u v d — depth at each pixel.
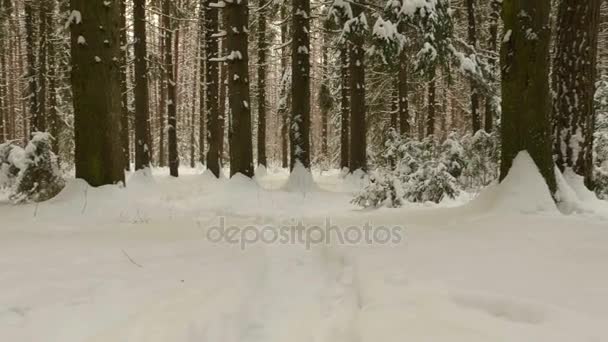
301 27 12.41
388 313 3.00
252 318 3.34
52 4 16.89
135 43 14.60
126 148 18.91
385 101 20.50
